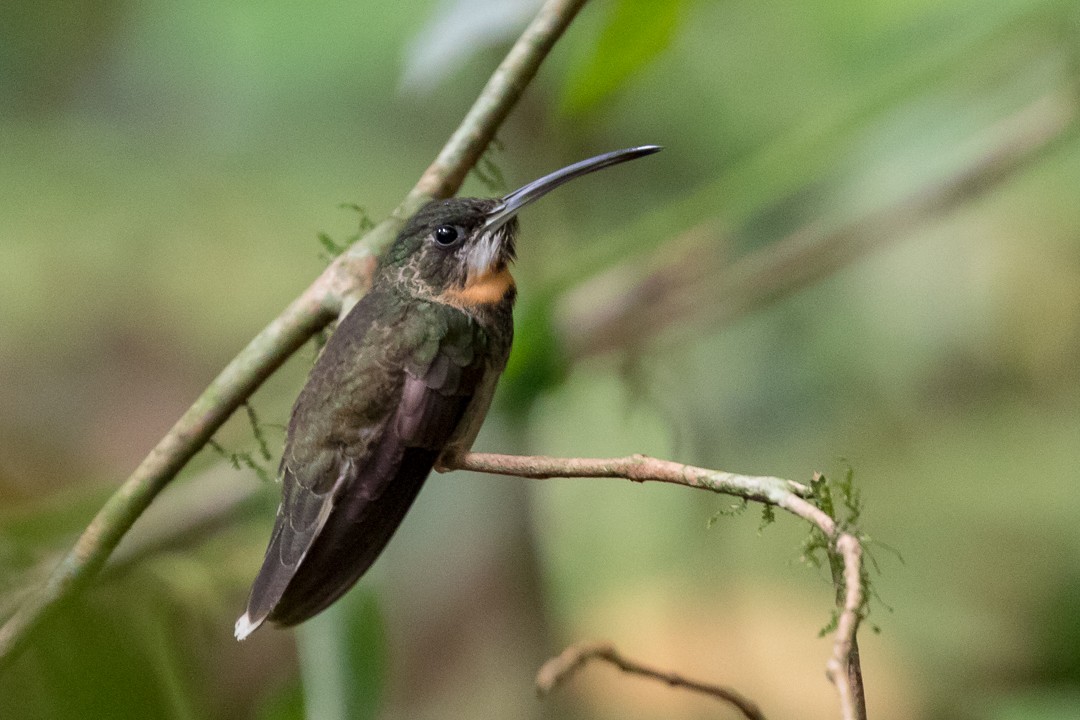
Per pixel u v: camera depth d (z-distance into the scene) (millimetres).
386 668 6695
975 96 8820
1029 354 10820
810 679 11305
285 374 9320
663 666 11359
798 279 9125
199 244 12086
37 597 5566
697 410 11148
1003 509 11594
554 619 10984
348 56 11078
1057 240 10469
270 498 7953
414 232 6641
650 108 10695
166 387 12836
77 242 12125
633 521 11688
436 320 6383
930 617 11422
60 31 11578
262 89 11422
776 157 7418
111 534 5551
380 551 6047
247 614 5715
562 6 6281
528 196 6922
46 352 12555
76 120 11930
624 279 9234
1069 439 11664
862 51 9164
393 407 6180
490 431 7789
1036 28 8055
